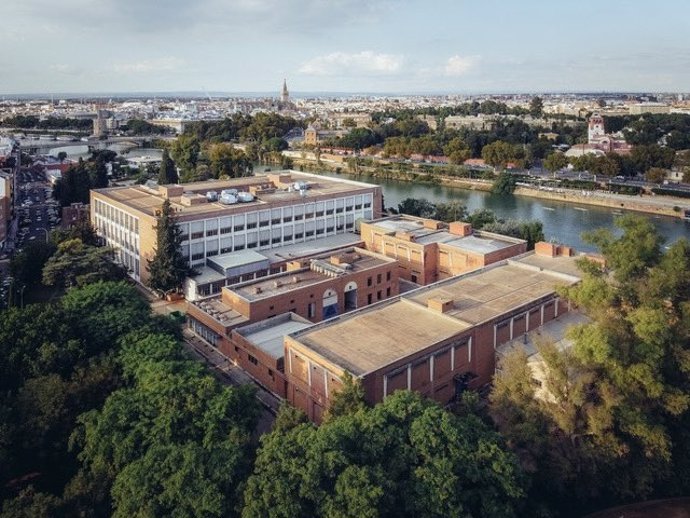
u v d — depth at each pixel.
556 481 65.56
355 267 121.88
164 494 51.94
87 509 54.62
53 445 65.69
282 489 49.78
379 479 51.69
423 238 138.25
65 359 75.00
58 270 124.12
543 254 121.19
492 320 89.38
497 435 60.50
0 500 62.59
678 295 72.12
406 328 87.75
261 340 96.44
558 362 67.75
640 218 75.31
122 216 145.25
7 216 180.50
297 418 61.47
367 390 73.62
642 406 67.31
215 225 137.00
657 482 71.69
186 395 63.59
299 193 159.38
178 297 130.50
